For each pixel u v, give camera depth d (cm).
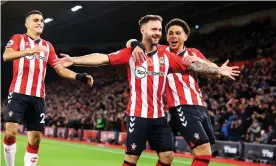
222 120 1305
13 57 475
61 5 2150
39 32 539
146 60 410
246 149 1103
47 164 838
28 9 2234
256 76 1605
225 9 2097
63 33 2875
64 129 2095
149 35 404
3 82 3253
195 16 2277
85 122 1975
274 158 1008
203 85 1875
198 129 458
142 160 978
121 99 2130
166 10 2203
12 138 526
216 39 2248
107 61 398
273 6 1936
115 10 2256
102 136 1772
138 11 2264
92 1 2069
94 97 2541
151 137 418
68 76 512
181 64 426
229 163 1020
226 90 1616
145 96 406
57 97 2967
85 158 1004
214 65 440
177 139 1335
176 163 945
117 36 2811
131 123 406
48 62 547
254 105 1259
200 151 458
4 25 2538
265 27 1977
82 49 2970
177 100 474
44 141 1722
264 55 1847
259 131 1158
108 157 1052
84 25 2697
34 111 530
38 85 527
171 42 496
